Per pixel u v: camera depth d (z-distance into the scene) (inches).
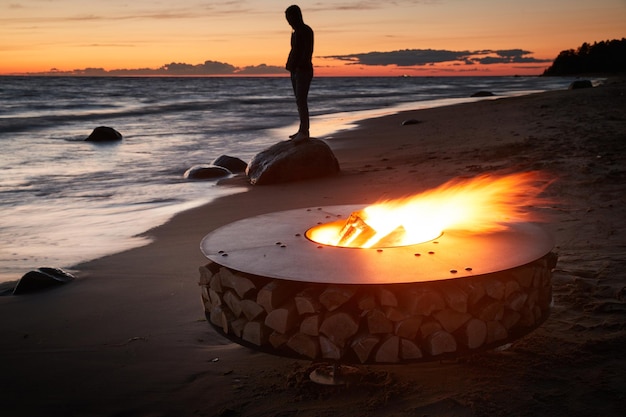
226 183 429.4
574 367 129.6
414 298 110.1
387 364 111.5
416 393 121.0
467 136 653.9
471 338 114.7
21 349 152.9
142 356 146.9
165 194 394.0
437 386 123.5
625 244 219.5
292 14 403.2
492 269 112.7
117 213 335.3
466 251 123.6
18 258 244.5
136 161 577.3
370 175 423.5
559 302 167.6
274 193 375.2
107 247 257.0
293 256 122.5
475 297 115.6
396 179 397.4
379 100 1929.1
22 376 137.6
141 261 231.6
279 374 134.4
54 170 522.9
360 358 111.8
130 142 750.5
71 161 581.3
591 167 380.5
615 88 1622.8
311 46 411.8
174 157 605.0
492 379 125.2
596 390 118.9
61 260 238.4
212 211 325.7
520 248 125.6
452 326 114.1
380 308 112.2
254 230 144.9
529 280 125.3
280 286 116.6
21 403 124.9
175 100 1999.3
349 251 124.7
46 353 150.1
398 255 121.5
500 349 140.1
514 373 127.6
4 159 597.3
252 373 135.8
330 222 150.3
